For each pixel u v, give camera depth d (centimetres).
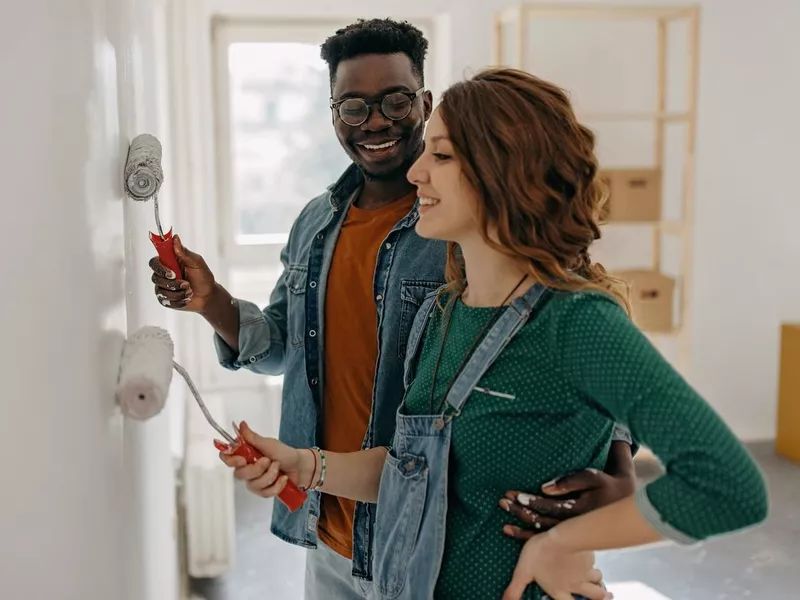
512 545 110
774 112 427
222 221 411
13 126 74
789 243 439
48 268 78
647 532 95
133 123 150
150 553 158
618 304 105
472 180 108
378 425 152
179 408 356
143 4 201
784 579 300
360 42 153
